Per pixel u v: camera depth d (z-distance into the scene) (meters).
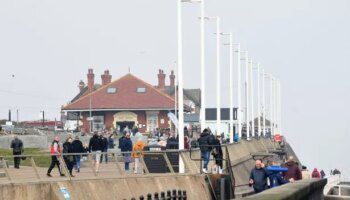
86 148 118.25
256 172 63.22
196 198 88.88
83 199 74.75
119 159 84.25
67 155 76.12
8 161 69.81
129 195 81.56
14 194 65.44
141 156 89.12
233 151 141.12
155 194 81.88
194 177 90.00
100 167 80.38
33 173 71.81
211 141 97.25
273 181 67.44
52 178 72.94
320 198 51.22
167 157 91.69
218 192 89.25
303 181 45.66
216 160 97.56
